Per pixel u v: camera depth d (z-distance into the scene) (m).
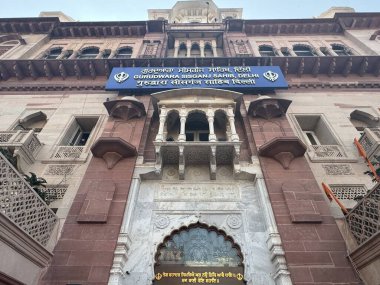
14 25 16.25
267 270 5.95
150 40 15.59
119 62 12.51
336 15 16.27
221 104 9.15
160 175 7.81
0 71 12.40
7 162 4.81
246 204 7.25
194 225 6.81
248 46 14.99
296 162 7.79
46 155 8.80
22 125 10.37
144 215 7.01
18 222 5.03
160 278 5.91
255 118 9.48
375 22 16.00
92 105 10.97
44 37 15.88
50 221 6.27
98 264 5.65
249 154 8.52
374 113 10.44
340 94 11.38
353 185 7.85
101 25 16.58
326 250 5.83
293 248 5.87
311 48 15.11
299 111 10.53
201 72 11.60
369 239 5.06
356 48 14.65
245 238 6.50
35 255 5.23
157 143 7.70
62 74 12.48
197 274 5.98
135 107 9.39
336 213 7.02
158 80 11.16
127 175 7.52
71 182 7.93
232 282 5.86
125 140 8.55
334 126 9.91
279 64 12.50
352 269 5.55
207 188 7.65
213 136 8.09
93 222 6.37
